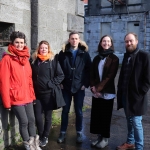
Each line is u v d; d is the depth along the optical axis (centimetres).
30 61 378
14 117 388
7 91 321
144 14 1852
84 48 394
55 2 478
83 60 386
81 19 572
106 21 2016
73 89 384
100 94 371
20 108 338
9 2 383
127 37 343
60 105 373
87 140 420
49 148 385
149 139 432
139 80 336
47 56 364
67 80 388
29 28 434
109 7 2036
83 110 607
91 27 2088
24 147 383
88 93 840
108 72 364
